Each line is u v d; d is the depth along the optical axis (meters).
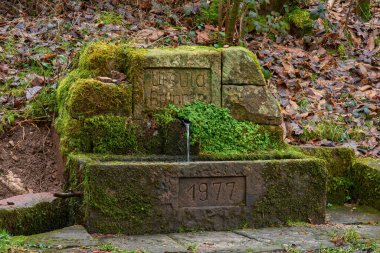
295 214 5.71
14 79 7.18
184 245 5.02
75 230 5.21
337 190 6.52
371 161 6.55
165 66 6.07
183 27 8.77
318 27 9.05
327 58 8.60
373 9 10.24
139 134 6.02
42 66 7.43
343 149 6.58
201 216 5.50
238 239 5.21
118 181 5.34
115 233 5.32
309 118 7.41
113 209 5.32
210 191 5.53
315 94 7.82
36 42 7.93
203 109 6.13
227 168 5.55
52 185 6.38
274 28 8.87
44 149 6.59
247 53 6.30
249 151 6.13
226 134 6.12
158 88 6.07
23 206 5.41
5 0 8.96
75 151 5.90
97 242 4.94
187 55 6.12
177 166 5.45
